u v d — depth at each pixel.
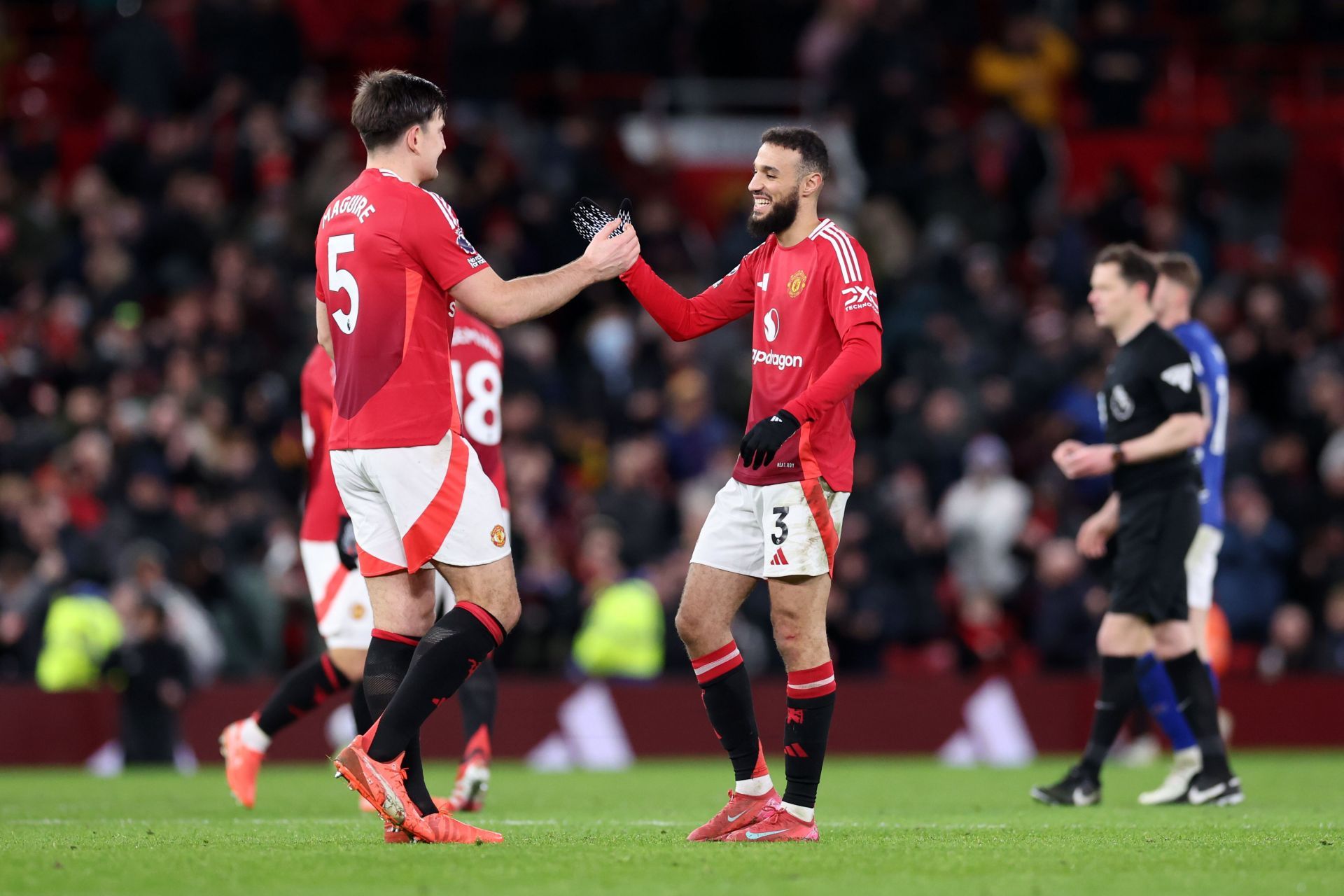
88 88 66.06
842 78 64.19
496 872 15.62
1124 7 73.56
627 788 33.09
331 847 17.80
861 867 16.17
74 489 45.19
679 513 50.34
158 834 20.06
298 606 43.66
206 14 62.16
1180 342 26.58
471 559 17.95
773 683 43.94
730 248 59.38
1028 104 70.31
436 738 42.12
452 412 18.14
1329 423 56.00
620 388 56.00
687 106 68.50
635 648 43.84
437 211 18.02
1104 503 51.50
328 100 66.19
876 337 18.42
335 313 18.19
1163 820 23.30
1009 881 15.29
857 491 49.28
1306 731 46.22
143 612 39.84
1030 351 56.00
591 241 19.69
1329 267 71.56
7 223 56.31
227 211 57.94
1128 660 26.36
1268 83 73.69
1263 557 49.97
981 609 47.31
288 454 50.56
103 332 51.41
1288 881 15.41
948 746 44.88
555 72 64.31
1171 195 65.50
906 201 62.31
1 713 39.91
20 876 15.37
